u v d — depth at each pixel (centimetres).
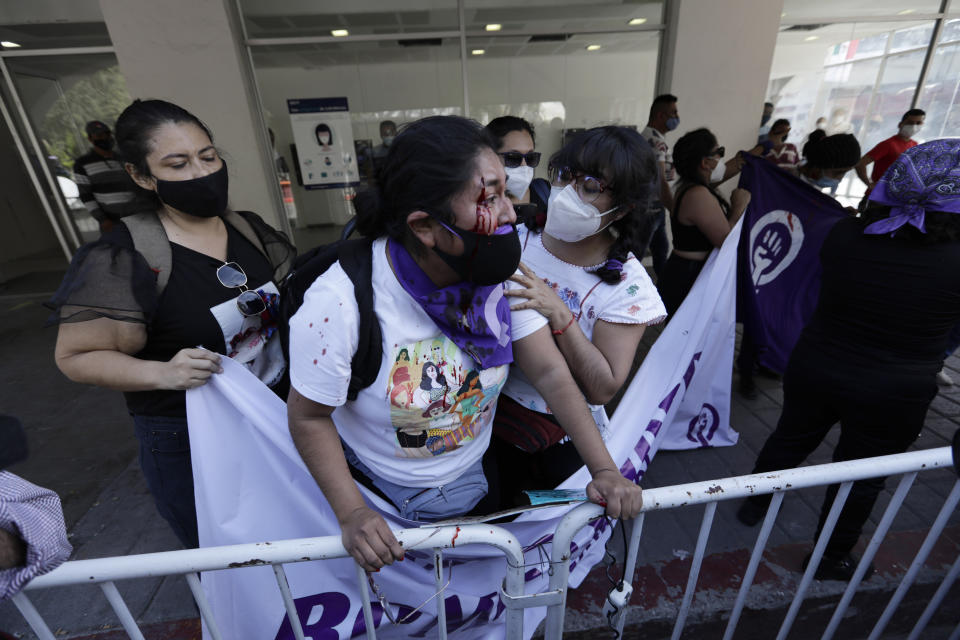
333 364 88
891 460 115
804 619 201
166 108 125
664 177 441
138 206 132
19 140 578
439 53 538
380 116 551
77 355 122
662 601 195
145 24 453
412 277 89
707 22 511
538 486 147
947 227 146
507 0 519
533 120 578
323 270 98
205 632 134
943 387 342
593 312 133
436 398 97
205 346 133
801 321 316
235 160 511
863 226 168
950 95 625
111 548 233
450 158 76
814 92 628
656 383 190
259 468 127
